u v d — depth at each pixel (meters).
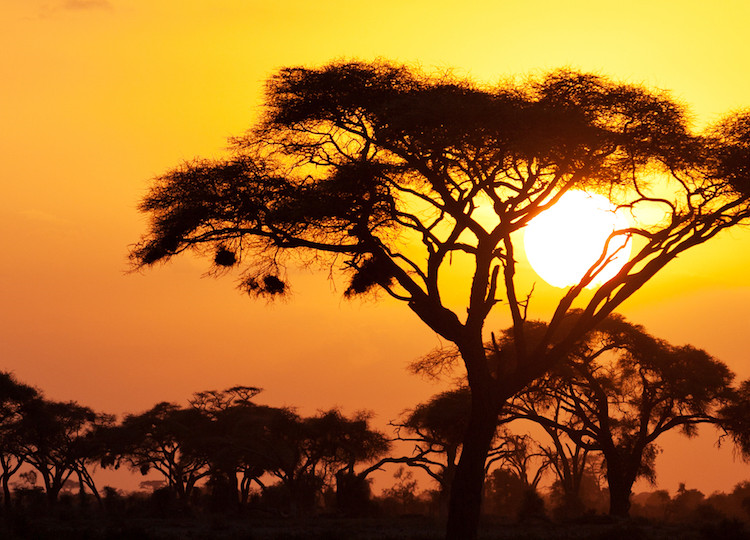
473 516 56.03
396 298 58.47
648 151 57.03
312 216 56.56
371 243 58.53
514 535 79.62
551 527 102.50
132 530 72.88
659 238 58.00
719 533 76.44
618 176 59.16
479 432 56.75
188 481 176.25
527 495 121.38
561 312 57.78
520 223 58.25
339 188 56.19
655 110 56.12
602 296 57.69
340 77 58.12
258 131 60.81
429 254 58.72
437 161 57.84
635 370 132.38
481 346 57.72
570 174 58.94
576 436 129.25
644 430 131.62
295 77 59.00
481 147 55.16
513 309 58.31
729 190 59.22
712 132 60.38
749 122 59.50
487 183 57.97
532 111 54.03
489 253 58.06
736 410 132.50
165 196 59.41
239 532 85.56
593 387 129.00
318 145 61.50
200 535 80.56
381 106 55.88
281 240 59.34
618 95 56.38
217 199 58.38
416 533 86.19
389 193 58.25
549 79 56.91
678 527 101.12
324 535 74.69
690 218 58.66
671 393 130.00
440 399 130.50
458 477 56.62
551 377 128.12
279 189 59.16
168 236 59.06
